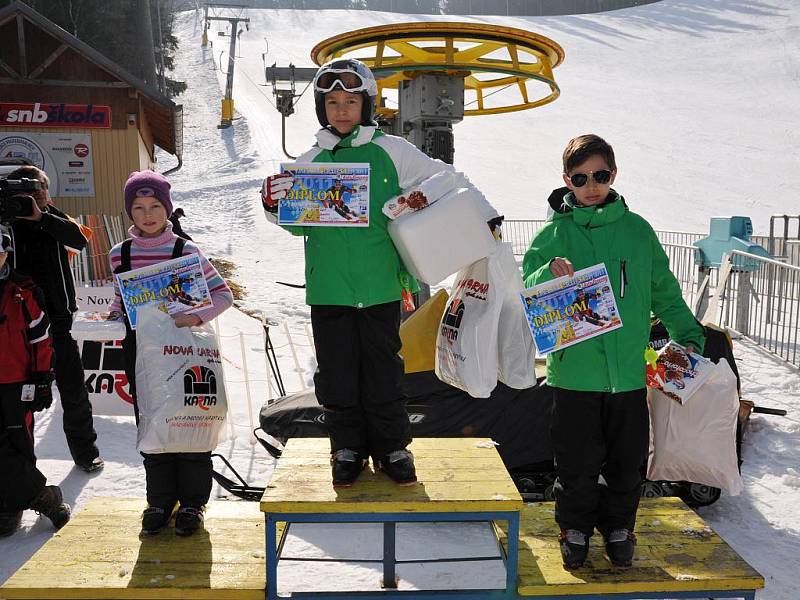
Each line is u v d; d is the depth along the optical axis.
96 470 4.87
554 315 2.98
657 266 3.16
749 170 31.25
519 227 18.88
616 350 2.98
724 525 4.31
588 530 3.06
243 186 25.70
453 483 3.12
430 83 8.09
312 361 8.07
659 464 3.94
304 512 2.91
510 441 4.44
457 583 3.58
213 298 3.41
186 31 93.56
